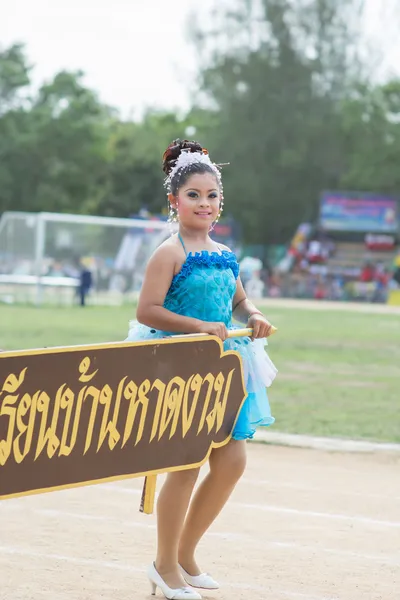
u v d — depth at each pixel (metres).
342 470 12.56
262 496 10.93
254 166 95.25
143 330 7.50
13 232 54.16
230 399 7.31
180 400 6.94
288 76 95.12
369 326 43.84
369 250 83.31
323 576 8.03
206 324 7.14
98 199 101.75
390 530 9.63
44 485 6.17
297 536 9.30
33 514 9.88
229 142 95.06
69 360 6.20
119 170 101.62
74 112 98.06
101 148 99.00
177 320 7.14
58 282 54.09
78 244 54.78
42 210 97.25
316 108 94.88
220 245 7.73
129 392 6.59
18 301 54.72
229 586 7.70
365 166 94.12
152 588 7.40
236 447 7.48
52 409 6.14
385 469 12.70
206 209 7.43
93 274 54.97
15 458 6.00
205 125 97.94
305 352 30.09
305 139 94.38
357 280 80.44
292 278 78.50
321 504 10.65
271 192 94.88
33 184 97.56
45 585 7.57
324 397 19.69
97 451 6.45
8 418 5.92
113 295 55.53
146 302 7.25
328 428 15.72
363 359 28.27
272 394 20.06
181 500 7.26
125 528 9.41
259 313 7.69
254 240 96.69
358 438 14.77
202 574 7.61
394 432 15.45
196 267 7.34
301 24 96.25
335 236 85.19
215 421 7.21
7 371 5.88
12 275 54.16
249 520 9.85
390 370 25.34
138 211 101.75
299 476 12.10
